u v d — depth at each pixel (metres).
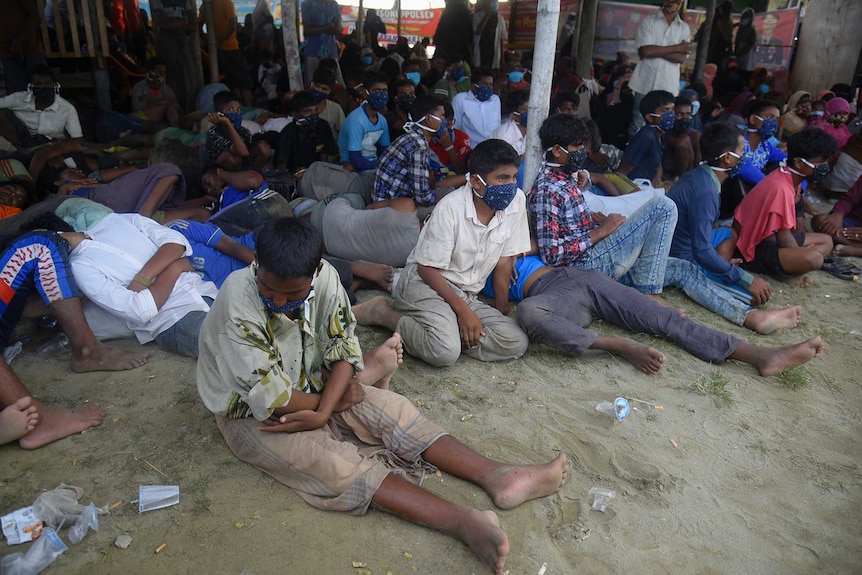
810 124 8.38
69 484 2.58
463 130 7.23
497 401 3.31
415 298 3.65
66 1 8.20
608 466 2.87
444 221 3.60
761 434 3.19
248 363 2.35
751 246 4.96
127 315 3.39
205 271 4.04
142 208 4.66
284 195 5.55
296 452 2.50
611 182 5.74
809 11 11.77
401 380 3.45
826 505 2.75
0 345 3.24
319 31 10.35
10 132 6.53
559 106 6.88
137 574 2.20
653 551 2.44
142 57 11.58
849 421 3.35
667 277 4.70
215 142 5.77
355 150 6.12
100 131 8.38
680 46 7.62
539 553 2.37
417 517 2.40
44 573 2.19
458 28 13.02
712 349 3.76
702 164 4.56
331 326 2.64
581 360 3.74
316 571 2.24
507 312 4.10
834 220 5.82
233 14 11.23
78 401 3.12
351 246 4.71
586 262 4.29
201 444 2.85
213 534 2.37
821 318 4.56
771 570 2.41
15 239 3.30
